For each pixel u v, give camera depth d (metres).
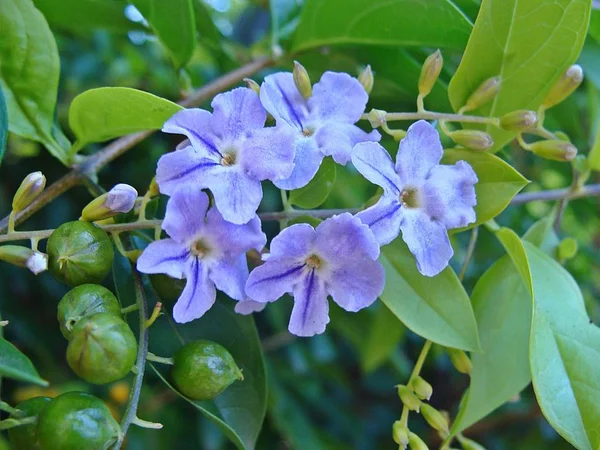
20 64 0.09
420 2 0.09
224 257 0.07
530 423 0.17
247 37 0.15
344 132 0.08
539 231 0.10
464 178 0.08
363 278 0.08
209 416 0.08
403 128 0.11
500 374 0.09
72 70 0.14
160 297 0.08
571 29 0.08
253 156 0.07
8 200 0.14
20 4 0.09
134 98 0.08
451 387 0.17
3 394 0.15
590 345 0.08
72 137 0.13
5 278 0.14
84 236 0.07
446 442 0.08
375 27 0.10
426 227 0.08
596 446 0.07
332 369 0.17
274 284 0.08
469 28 0.09
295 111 0.08
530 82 0.09
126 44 0.15
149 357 0.07
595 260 0.15
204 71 0.14
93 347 0.06
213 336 0.09
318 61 0.11
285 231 0.07
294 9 0.12
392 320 0.12
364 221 0.08
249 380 0.09
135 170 0.14
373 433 0.18
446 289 0.08
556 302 0.08
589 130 0.13
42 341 0.15
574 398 0.08
